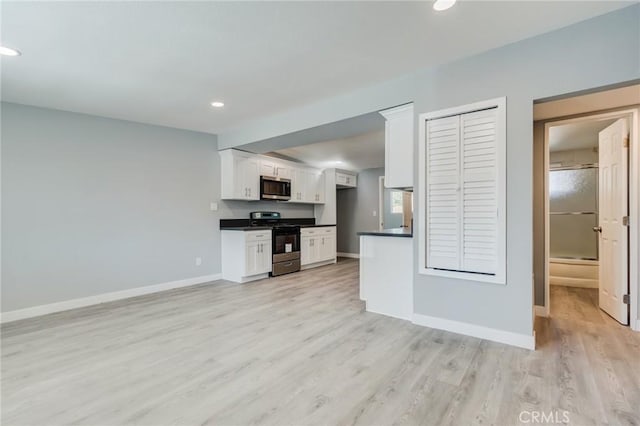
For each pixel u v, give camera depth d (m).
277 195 5.82
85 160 3.81
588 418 1.59
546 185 3.21
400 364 2.18
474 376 2.00
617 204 2.98
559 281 4.70
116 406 1.74
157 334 2.78
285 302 3.78
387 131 3.16
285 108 3.78
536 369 2.08
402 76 2.94
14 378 2.04
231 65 2.66
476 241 2.60
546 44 2.26
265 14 1.96
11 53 2.38
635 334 2.67
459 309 2.70
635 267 2.77
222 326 2.97
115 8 1.86
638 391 1.81
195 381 1.99
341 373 2.07
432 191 2.82
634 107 2.75
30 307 3.38
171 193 4.57
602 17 2.06
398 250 3.18
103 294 3.89
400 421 1.59
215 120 4.26
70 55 2.43
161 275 4.44
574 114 3.03
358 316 3.23
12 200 3.31
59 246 3.59
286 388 1.90
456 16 2.03
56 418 1.64
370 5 1.89
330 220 7.21
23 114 3.40
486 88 2.51
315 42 2.31
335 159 6.62
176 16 1.96
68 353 2.41
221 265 5.21
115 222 4.03
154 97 3.34
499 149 2.46
